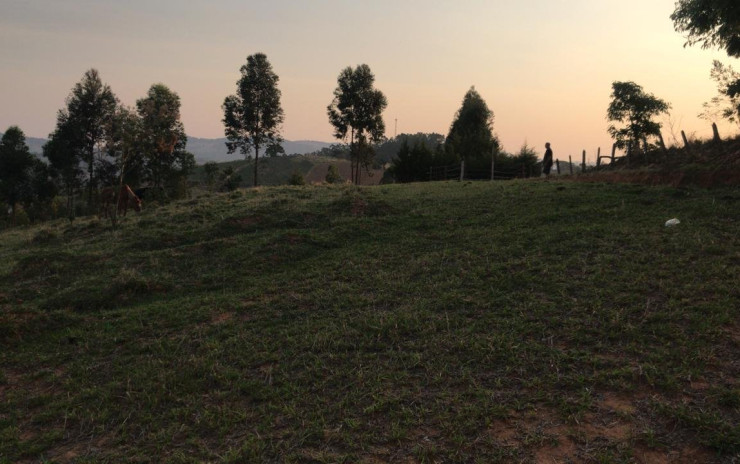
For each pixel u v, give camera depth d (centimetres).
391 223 1335
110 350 704
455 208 1420
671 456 378
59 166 4675
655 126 1983
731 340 521
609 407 445
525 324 621
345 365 582
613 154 2041
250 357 630
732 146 1416
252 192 2114
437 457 405
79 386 604
